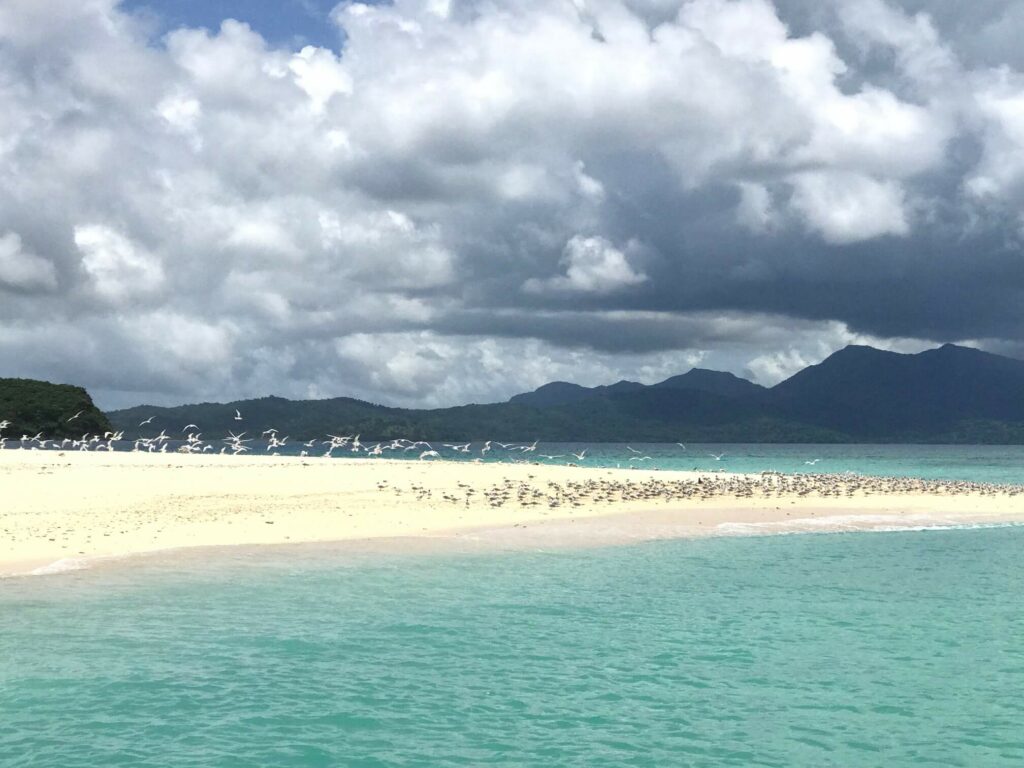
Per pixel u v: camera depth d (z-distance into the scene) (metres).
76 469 60.22
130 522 37.31
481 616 23.16
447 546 34.88
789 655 19.94
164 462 73.75
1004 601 26.08
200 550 32.19
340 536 36.47
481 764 13.67
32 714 15.38
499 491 53.47
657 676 18.27
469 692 17.05
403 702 16.38
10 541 31.69
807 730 15.39
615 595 26.25
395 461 85.06
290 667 18.33
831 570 31.44
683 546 37.00
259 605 23.86
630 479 68.06
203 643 19.97
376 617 22.78
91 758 13.53
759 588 27.72
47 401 166.25
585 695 17.00
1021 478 116.44
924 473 132.12
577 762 13.84
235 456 91.31
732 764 13.91
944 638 21.61
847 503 56.94
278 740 14.41
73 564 28.66
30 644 19.66
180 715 15.45
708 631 22.03
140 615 22.42
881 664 19.30
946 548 37.88
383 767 13.45
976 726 15.69
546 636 21.28
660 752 14.32
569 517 45.03
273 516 40.88
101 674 17.62
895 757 14.31
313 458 90.94
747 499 56.81
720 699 16.91
